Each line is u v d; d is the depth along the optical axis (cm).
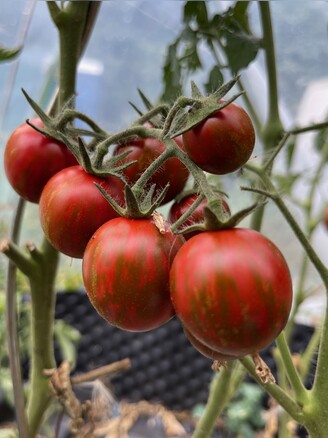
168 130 19
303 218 62
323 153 47
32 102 23
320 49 54
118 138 20
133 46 57
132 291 17
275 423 57
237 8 35
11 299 29
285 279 17
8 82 44
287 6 47
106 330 71
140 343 71
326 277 20
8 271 29
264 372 18
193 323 16
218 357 18
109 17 54
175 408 68
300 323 62
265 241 17
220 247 16
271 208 51
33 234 65
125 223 18
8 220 63
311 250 20
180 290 16
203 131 19
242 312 16
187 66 38
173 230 17
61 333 64
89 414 30
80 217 20
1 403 62
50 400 29
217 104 19
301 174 47
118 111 58
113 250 18
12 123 56
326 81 59
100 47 56
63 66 27
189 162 19
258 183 29
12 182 24
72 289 73
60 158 23
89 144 23
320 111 60
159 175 21
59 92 27
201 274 16
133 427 60
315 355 39
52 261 27
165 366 70
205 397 68
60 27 26
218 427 64
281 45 54
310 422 21
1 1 36
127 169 21
